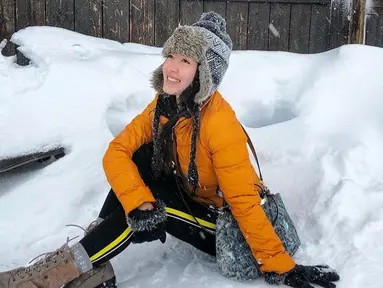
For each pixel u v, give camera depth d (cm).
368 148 288
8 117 283
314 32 405
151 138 223
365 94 318
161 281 219
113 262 240
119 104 305
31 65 321
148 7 382
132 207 193
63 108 289
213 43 196
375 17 420
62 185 274
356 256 228
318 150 288
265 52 353
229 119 202
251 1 394
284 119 328
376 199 256
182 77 196
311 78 328
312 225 256
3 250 249
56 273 191
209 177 212
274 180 282
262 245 202
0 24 361
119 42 377
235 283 212
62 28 357
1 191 278
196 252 247
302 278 206
